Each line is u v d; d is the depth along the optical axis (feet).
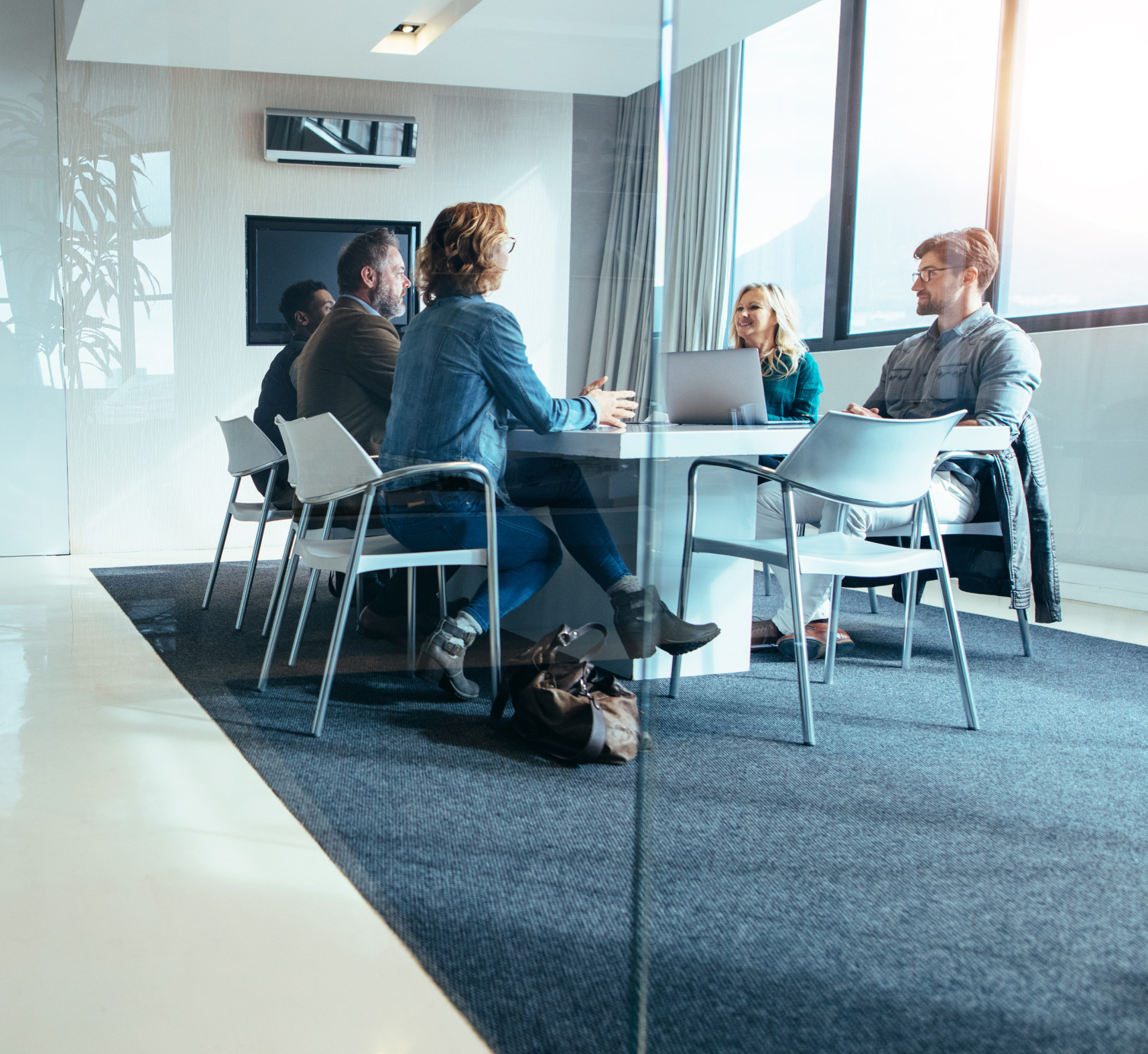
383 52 5.73
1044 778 4.10
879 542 6.15
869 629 6.51
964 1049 2.53
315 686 6.08
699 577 5.87
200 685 6.37
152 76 6.55
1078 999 2.74
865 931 3.03
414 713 5.82
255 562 6.43
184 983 3.17
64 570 7.66
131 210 6.87
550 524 5.70
